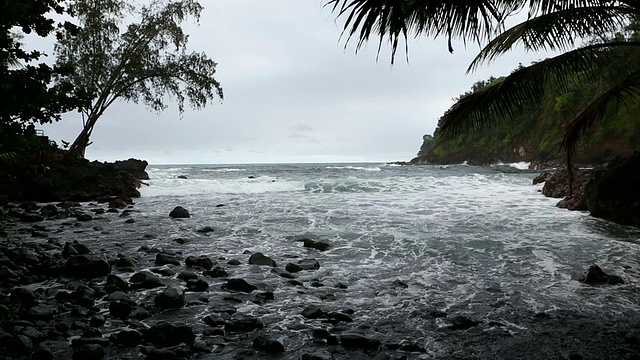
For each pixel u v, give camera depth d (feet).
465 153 230.68
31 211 41.32
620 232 29.43
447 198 49.60
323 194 54.44
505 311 14.58
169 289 14.73
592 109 23.26
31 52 27.78
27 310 13.06
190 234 29.01
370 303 15.34
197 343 11.33
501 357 11.00
